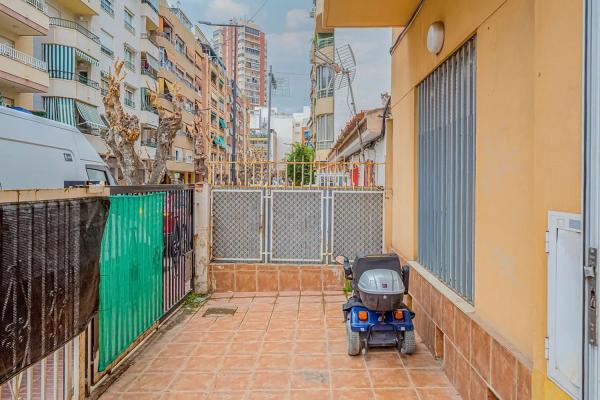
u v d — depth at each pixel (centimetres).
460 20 359
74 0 1867
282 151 6825
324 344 478
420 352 445
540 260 210
